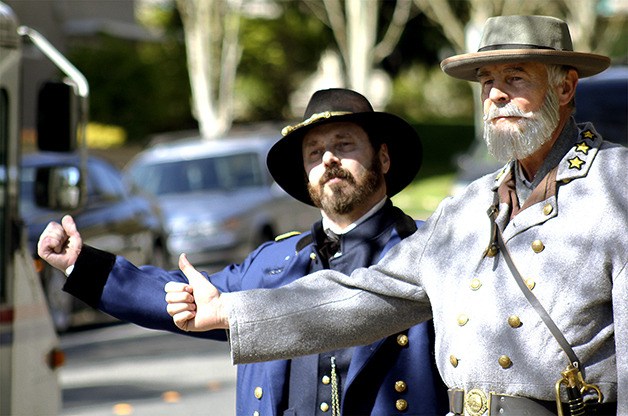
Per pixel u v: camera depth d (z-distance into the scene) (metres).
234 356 7.23
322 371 8.16
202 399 18.23
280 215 33.41
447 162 67.81
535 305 6.53
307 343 7.26
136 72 60.94
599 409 6.48
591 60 6.78
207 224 31.33
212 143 34.47
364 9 58.03
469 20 65.44
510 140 6.76
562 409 6.47
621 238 6.44
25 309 11.80
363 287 7.27
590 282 6.45
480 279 6.79
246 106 75.12
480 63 6.81
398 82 88.00
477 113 68.06
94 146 57.03
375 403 8.06
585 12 61.06
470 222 7.02
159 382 19.73
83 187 12.21
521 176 6.91
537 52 6.70
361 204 8.36
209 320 7.29
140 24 69.75
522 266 6.65
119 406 17.77
